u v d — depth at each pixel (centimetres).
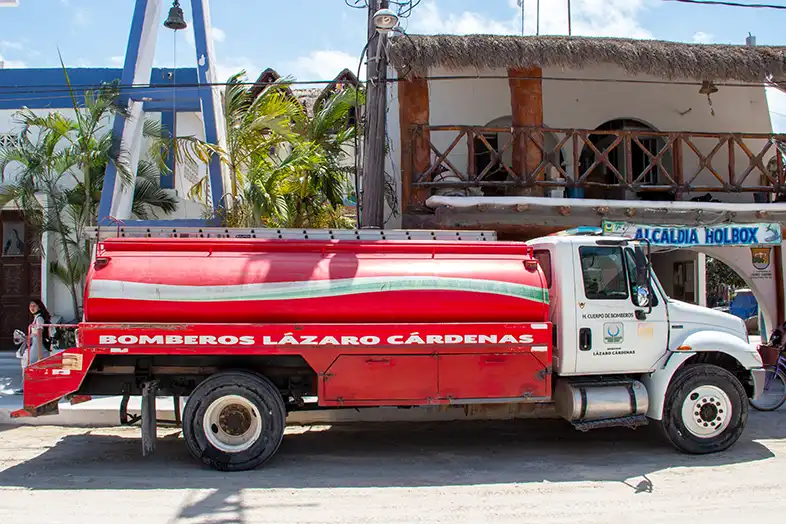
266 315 661
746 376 789
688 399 731
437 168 1072
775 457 722
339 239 746
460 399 682
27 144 1225
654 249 1080
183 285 655
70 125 1209
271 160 1325
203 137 1361
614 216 1059
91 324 647
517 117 1091
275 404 664
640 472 663
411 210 1062
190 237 732
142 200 1292
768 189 1148
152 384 682
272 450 662
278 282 666
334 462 700
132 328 648
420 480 632
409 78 1016
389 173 1240
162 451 745
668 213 1073
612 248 736
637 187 1102
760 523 513
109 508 539
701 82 1287
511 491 598
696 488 608
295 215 1320
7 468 669
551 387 710
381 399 672
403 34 1022
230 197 1153
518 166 1092
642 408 719
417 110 1067
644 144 1341
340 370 669
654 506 555
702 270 1702
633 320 725
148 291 651
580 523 513
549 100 1312
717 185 1325
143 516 520
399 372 676
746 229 1070
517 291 693
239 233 737
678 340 737
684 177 1324
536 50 1022
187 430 657
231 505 550
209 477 636
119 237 725
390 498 575
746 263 1284
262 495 580
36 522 504
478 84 1277
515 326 685
